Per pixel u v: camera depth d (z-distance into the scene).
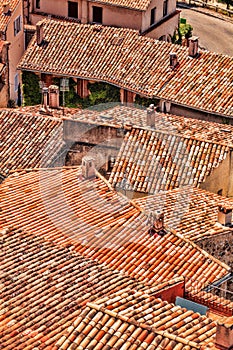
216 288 45.00
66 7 100.50
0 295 39.94
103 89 83.44
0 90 86.44
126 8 98.06
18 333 37.41
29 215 50.03
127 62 83.56
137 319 36.66
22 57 86.56
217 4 125.12
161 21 101.94
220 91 78.38
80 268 42.53
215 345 34.75
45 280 41.19
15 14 93.81
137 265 45.94
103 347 35.56
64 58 85.38
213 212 52.44
